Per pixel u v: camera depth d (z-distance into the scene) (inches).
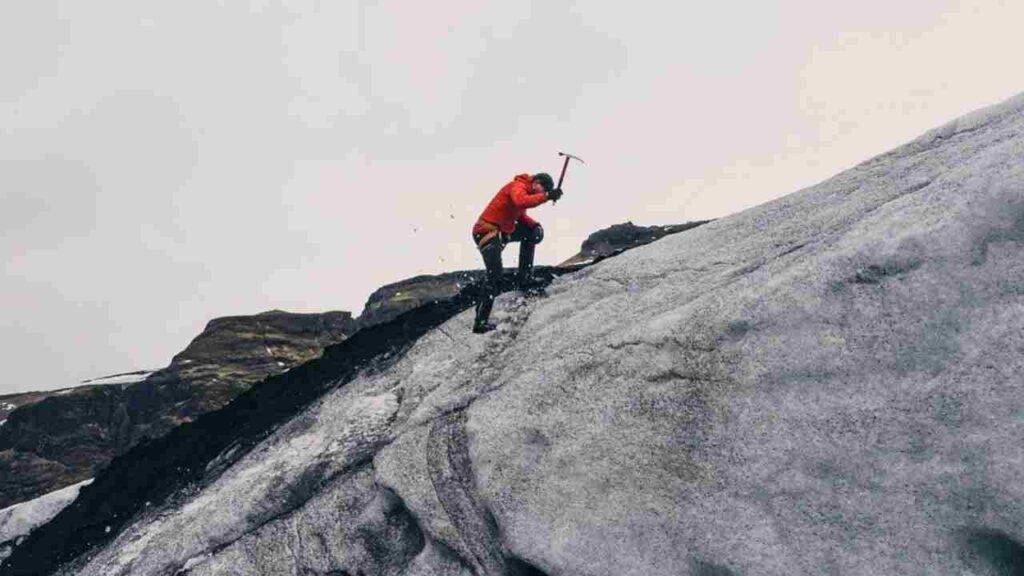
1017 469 144.6
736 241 270.2
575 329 274.4
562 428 215.2
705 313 201.8
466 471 235.8
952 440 153.5
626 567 189.3
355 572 254.1
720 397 188.2
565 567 196.5
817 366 173.9
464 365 307.4
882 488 160.7
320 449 305.9
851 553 162.2
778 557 170.2
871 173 259.1
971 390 152.6
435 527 233.6
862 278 172.1
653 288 270.1
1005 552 149.2
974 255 157.2
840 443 167.2
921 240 164.1
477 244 308.0
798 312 180.2
